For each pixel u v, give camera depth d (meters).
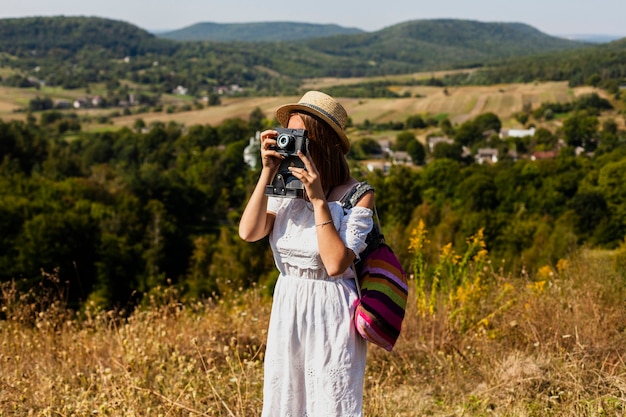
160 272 33.66
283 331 2.16
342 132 2.12
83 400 3.04
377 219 2.19
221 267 30.05
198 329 4.49
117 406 3.06
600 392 3.31
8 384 3.38
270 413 2.19
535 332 4.04
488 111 146.12
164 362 3.57
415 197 53.50
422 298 4.56
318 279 2.12
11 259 29.97
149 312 4.66
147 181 61.88
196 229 63.09
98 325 4.73
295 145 2.03
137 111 176.25
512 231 31.92
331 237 2.00
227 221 67.56
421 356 4.03
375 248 2.13
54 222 31.08
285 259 2.16
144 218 45.41
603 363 3.45
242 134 111.50
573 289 4.72
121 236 36.25
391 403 3.31
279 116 2.27
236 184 79.56
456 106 149.75
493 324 4.45
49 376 3.59
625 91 151.88
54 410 3.17
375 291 2.06
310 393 2.11
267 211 2.20
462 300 4.37
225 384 3.44
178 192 63.34
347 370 2.08
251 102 167.75
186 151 101.50
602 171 46.03
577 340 3.78
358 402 2.11
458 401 3.41
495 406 3.36
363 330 2.05
